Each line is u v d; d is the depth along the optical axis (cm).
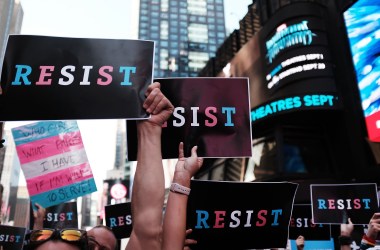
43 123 675
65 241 184
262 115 2091
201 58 10719
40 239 183
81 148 675
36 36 287
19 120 269
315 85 1972
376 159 1672
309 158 2009
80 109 274
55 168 659
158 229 225
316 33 2089
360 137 1775
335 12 2103
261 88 2359
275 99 2042
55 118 271
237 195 370
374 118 1596
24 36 287
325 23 2128
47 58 284
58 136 674
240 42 3341
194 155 254
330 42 2086
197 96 341
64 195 650
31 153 660
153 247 221
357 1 1820
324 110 1920
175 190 238
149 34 10769
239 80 348
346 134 1883
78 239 187
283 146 2000
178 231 224
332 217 638
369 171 1694
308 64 2025
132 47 292
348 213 635
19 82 277
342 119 1928
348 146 1858
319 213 645
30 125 671
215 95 342
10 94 274
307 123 2050
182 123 333
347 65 1923
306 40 2086
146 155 250
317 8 2167
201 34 11125
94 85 280
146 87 282
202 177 3048
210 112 338
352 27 1827
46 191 648
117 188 4738
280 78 2142
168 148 327
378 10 1667
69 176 659
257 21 3030
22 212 9888
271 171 2050
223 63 3684
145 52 291
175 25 11156
